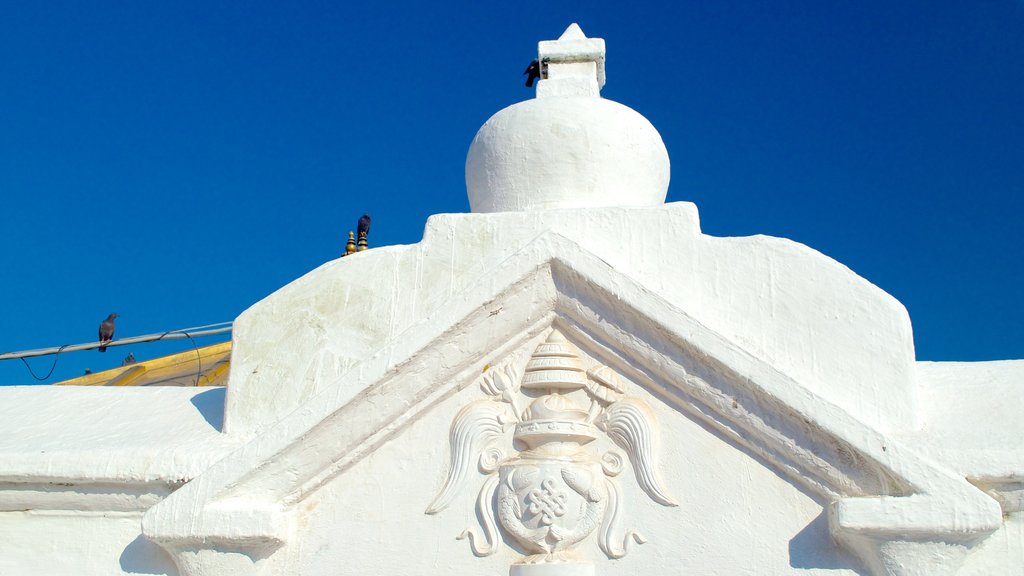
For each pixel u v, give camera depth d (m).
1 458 4.89
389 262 5.06
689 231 4.84
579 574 4.39
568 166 5.59
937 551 4.08
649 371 4.61
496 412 4.68
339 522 4.66
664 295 4.74
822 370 4.55
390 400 4.62
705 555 4.38
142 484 4.82
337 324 5.03
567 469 4.50
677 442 4.55
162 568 4.81
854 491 4.25
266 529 4.48
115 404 5.57
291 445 4.52
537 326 4.76
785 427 4.34
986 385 4.81
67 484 4.91
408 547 4.59
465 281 4.95
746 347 4.61
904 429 4.42
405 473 4.69
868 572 4.25
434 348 4.60
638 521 4.47
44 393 5.76
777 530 4.37
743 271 4.74
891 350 4.53
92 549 4.91
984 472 4.18
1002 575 4.18
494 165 5.69
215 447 4.86
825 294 4.64
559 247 4.62
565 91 6.10
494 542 4.52
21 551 4.93
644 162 5.75
